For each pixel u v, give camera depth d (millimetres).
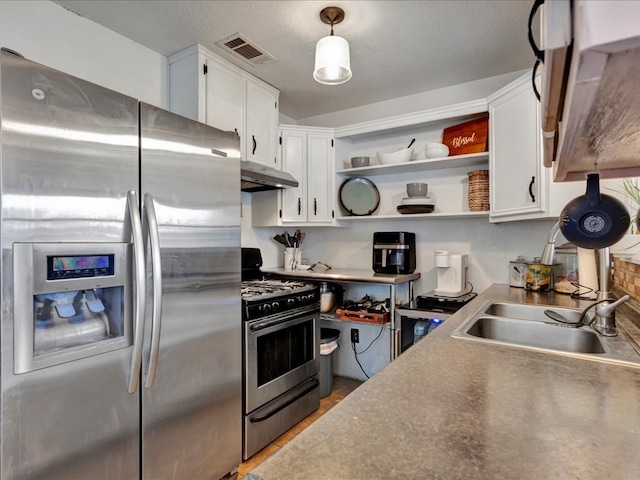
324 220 2996
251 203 3105
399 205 2740
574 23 355
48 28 1801
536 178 1915
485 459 496
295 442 533
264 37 2104
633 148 725
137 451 1401
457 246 2783
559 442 542
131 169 1373
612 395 715
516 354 974
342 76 1779
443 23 1955
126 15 1909
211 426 1727
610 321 1221
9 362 1052
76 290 1188
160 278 1414
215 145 1755
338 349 3254
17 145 1064
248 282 2684
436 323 2465
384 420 604
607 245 1100
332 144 3020
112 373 1304
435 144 2578
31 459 1102
